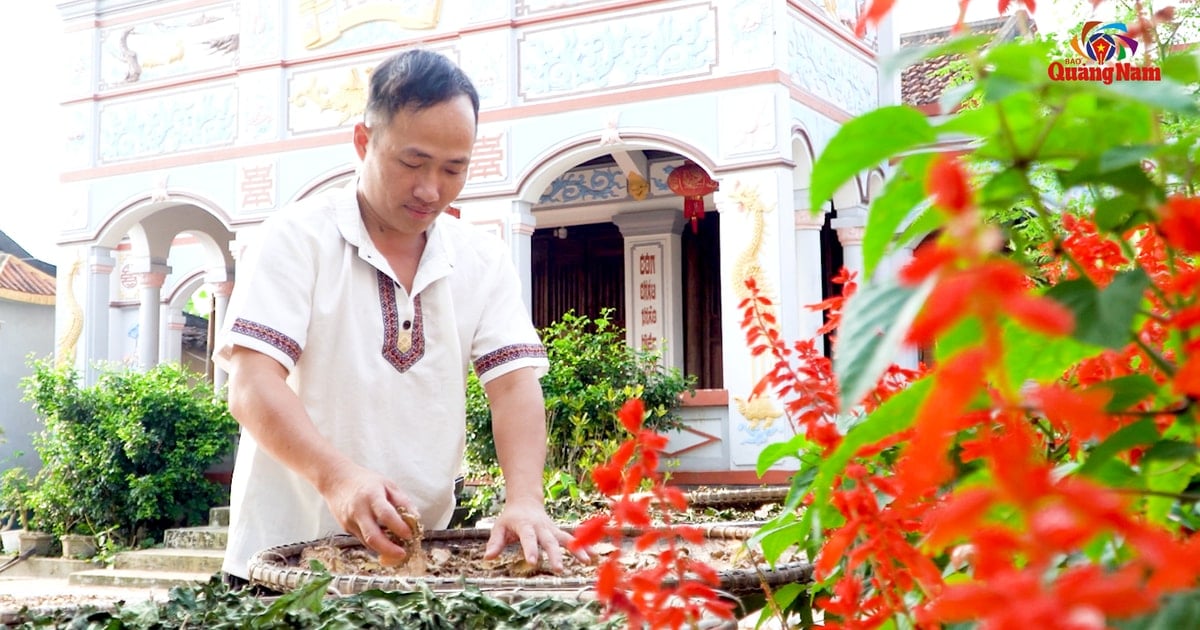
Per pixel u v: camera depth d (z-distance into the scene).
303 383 2.63
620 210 13.55
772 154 9.91
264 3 12.34
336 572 2.02
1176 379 0.50
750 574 1.64
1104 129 0.66
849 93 11.61
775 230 9.85
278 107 12.21
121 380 12.82
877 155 0.67
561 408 9.37
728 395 10.09
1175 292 0.60
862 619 1.07
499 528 2.24
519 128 10.92
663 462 10.23
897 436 0.94
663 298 13.34
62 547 12.62
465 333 2.80
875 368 0.46
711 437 10.23
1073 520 0.37
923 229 0.74
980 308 0.38
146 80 13.13
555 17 10.88
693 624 0.88
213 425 12.69
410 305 2.69
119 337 16.70
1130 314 0.60
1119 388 0.68
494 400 2.79
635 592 0.88
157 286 14.95
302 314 2.56
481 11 11.13
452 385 2.76
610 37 10.66
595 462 8.89
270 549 2.16
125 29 13.29
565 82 10.80
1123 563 0.69
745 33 10.09
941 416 0.39
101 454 12.36
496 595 1.59
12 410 16.48
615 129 10.55
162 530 12.38
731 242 10.02
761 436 9.91
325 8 12.09
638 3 10.53
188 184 12.72
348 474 2.19
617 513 0.83
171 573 11.09
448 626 1.45
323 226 2.64
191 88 12.82
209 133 12.66
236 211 12.40
